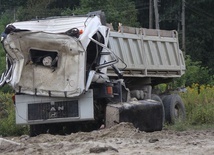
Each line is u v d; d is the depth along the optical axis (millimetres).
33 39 16625
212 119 22812
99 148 12258
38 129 18328
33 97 17203
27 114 17250
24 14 55094
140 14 66000
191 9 64562
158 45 22969
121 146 13312
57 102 17031
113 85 17906
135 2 65688
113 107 17141
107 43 18156
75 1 61969
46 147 13086
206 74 48438
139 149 12812
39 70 16922
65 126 18547
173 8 63000
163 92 24922
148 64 22156
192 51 62500
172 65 24000
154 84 24734
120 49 20359
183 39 58375
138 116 17516
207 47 64812
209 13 64812
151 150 12664
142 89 22531
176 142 14352
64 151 12508
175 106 23422
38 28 17453
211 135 16703
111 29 20141
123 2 56281
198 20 64250
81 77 16531
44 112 17141
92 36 16891
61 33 16484
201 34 63875
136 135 15617
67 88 16641
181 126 19312
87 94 16906
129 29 21109
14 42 16812
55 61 16750
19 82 17031
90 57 17125
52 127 18469
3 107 23094
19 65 17016
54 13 56500
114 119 17047
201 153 12250
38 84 16953
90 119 16875
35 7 55781
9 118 20375
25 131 19891
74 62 16562
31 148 12859
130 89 22438
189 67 47156
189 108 25922
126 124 16344
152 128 17891
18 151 12789
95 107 17625
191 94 27688
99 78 17234
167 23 65625
